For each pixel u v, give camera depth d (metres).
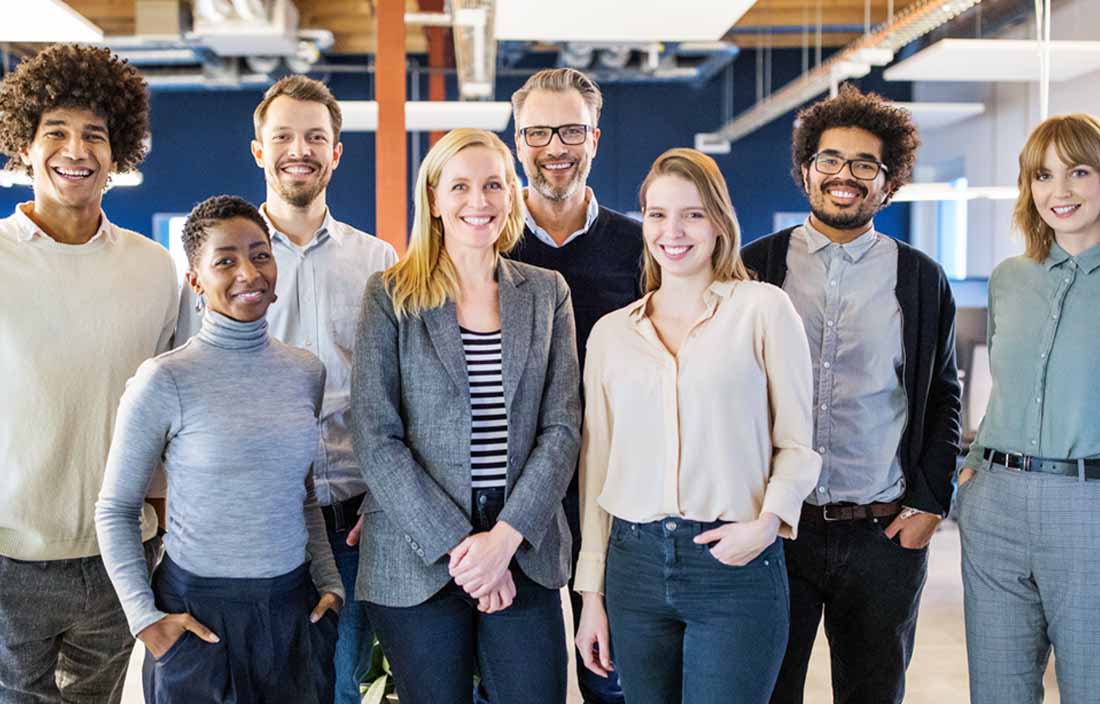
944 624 4.99
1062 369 2.50
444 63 12.62
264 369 2.29
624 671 2.37
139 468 2.20
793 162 2.95
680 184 2.32
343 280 2.92
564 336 2.51
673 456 2.29
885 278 2.76
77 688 2.61
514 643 2.38
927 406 2.84
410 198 12.88
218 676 2.19
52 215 2.52
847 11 10.76
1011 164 9.73
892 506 2.73
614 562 2.38
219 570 2.19
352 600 2.87
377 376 2.38
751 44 12.30
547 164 2.95
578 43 10.67
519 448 2.38
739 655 2.25
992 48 6.29
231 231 2.24
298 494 2.30
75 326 2.48
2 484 2.42
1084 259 2.50
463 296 2.46
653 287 2.48
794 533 2.28
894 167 2.76
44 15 5.17
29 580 2.46
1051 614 2.54
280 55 10.98
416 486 2.30
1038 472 2.53
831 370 2.73
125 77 2.63
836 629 2.86
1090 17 8.14
